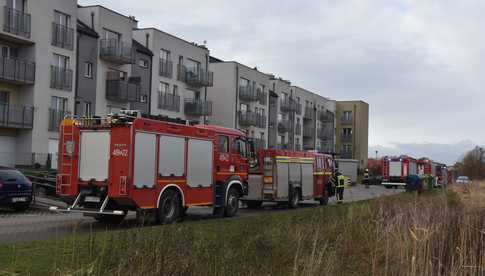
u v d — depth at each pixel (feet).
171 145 47.93
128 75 129.80
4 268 23.94
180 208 49.52
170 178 47.70
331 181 87.61
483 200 53.72
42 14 104.17
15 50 102.63
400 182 162.81
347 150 285.84
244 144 59.41
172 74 147.74
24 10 101.55
